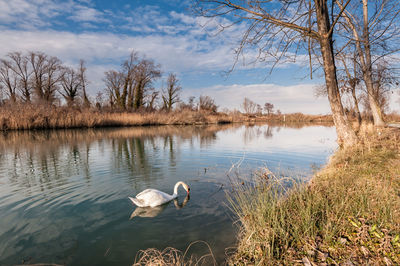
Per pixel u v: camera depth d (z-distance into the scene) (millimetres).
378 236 3625
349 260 3266
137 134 25484
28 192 7348
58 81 49219
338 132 9109
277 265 3391
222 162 11469
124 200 6742
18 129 28156
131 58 50031
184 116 45906
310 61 8281
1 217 5602
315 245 3701
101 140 20000
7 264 3855
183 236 4699
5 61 45781
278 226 4109
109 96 54469
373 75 14000
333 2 8758
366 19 13016
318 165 10586
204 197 6863
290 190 5879
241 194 6289
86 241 4555
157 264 3531
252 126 41188
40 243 4488
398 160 6996
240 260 3713
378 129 11906
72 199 6777
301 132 28328
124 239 4625
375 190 4965
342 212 4344
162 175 9242
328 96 9109
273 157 12656
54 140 19859
